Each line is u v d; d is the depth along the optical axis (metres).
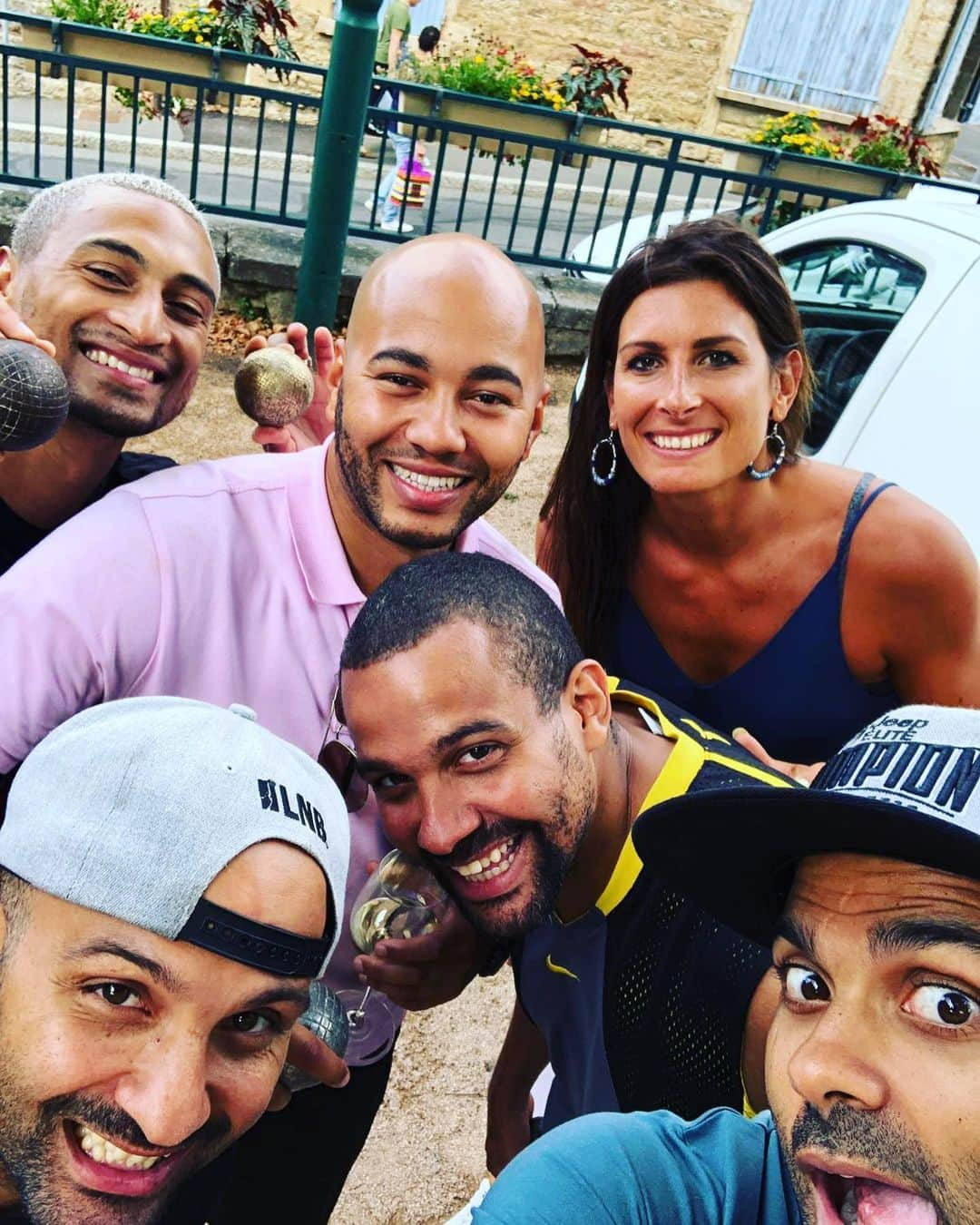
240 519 0.76
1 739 0.69
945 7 6.45
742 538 1.10
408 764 0.66
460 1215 0.69
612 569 1.19
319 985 0.73
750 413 1.04
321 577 0.77
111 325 0.81
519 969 0.79
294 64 2.98
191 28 3.49
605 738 0.72
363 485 0.77
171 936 0.46
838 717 1.14
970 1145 0.34
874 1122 0.36
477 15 5.96
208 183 4.48
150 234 0.81
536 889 0.68
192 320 0.85
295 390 0.94
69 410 0.82
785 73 6.45
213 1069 0.49
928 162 3.79
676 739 0.75
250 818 0.49
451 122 3.09
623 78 3.69
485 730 0.64
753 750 1.00
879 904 0.37
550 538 1.23
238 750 0.52
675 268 1.02
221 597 0.74
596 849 0.72
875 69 6.58
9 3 4.98
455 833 0.66
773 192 3.22
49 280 0.80
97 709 0.54
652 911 0.66
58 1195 0.48
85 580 0.70
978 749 0.38
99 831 0.47
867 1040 0.36
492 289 0.75
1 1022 0.47
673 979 0.65
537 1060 1.00
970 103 6.98
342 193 2.31
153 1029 0.47
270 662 0.76
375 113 3.07
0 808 0.74
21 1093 0.47
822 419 1.67
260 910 0.48
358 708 0.67
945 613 1.08
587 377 1.15
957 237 1.59
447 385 0.75
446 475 0.77
